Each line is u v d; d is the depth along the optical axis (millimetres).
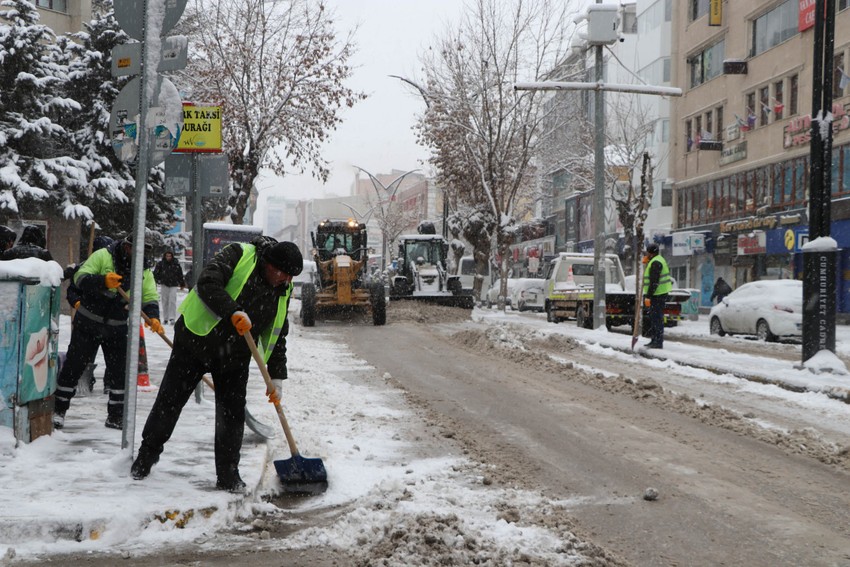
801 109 31141
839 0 28391
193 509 4574
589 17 21562
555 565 4152
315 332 21031
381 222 62438
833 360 12070
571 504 5539
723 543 4746
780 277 32625
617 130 42469
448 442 7500
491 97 35438
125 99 5680
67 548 4152
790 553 4586
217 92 25266
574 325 24672
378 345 17469
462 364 14008
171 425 5180
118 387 6910
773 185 32938
